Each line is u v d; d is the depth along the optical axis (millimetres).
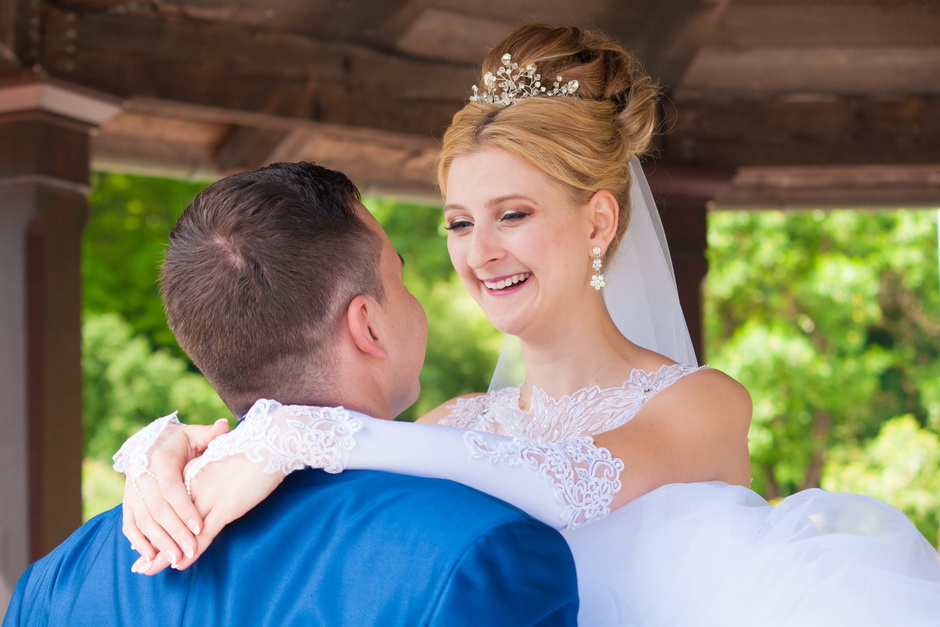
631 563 1790
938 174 6762
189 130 5711
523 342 2297
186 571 1472
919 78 5668
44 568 1669
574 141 2148
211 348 1594
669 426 1966
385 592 1317
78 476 4211
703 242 5418
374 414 1630
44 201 4129
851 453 15172
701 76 5602
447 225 2262
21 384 4055
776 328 14758
